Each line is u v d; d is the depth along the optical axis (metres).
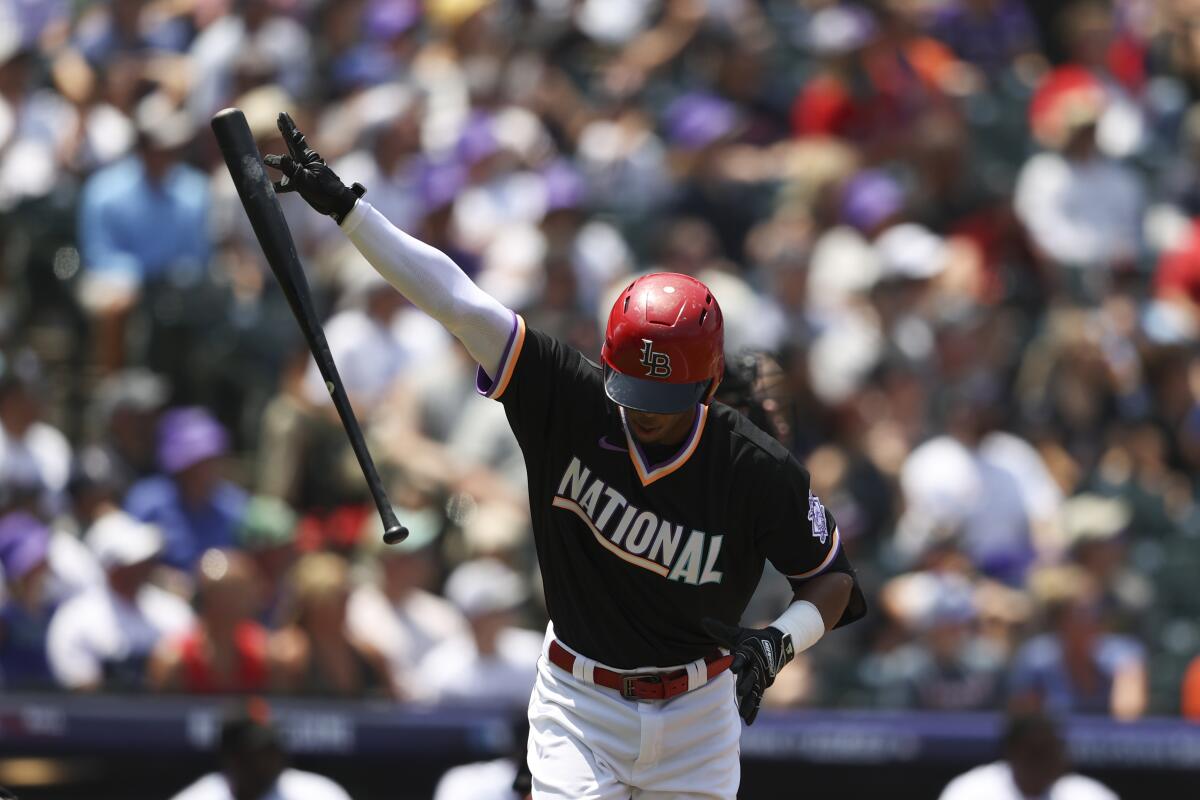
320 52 41.91
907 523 33.25
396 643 28.52
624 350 13.38
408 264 13.65
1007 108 46.97
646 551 13.95
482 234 36.88
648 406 13.36
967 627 30.33
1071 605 30.11
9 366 32.06
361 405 32.88
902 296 36.81
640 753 14.40
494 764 25.48
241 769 23.50
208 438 30.95
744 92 43.84
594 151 40.56
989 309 38.19
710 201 39.75
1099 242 41.88
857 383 34.78
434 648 28.77
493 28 41.88
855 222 39.25
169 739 25.52
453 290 13.77
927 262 37.44
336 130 38.66
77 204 37.09
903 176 42.00
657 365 13.30
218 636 27.12
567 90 43.56
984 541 33.62
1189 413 38.03
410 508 30.70
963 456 33.72
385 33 42.25
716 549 13.98
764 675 13.35
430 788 26.09
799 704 29.00
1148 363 38.44
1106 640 30.88
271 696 26.59
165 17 41.84
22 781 25.08
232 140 13.67
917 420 35.12
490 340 13.84
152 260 35.72
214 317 35.28
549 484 14.09
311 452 31.98
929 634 29.89
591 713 14.43
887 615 30.55
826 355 35.16
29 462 30.91
